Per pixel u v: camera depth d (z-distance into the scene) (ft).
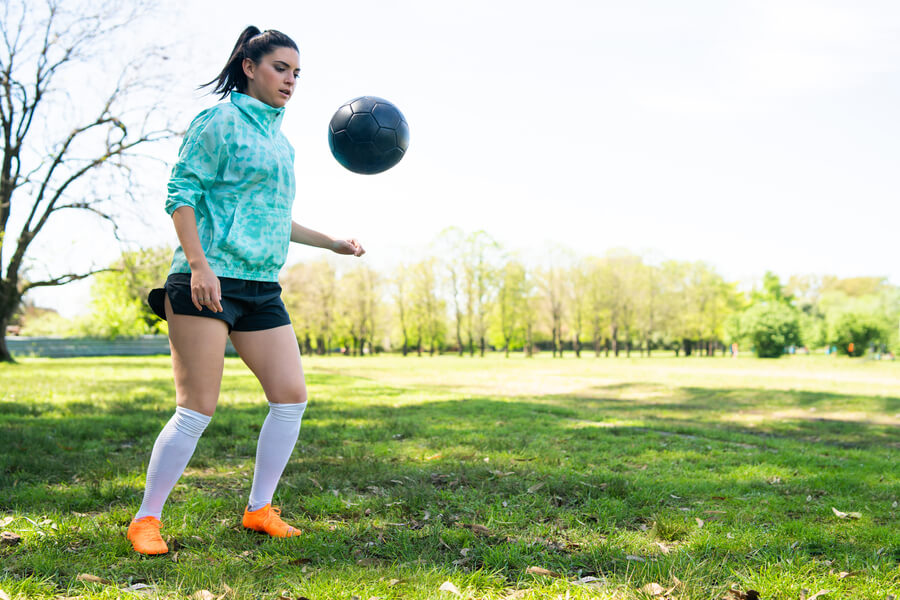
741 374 70.85
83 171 67.67
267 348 8.66
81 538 8.58
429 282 180.86
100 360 106.11
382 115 10.19
